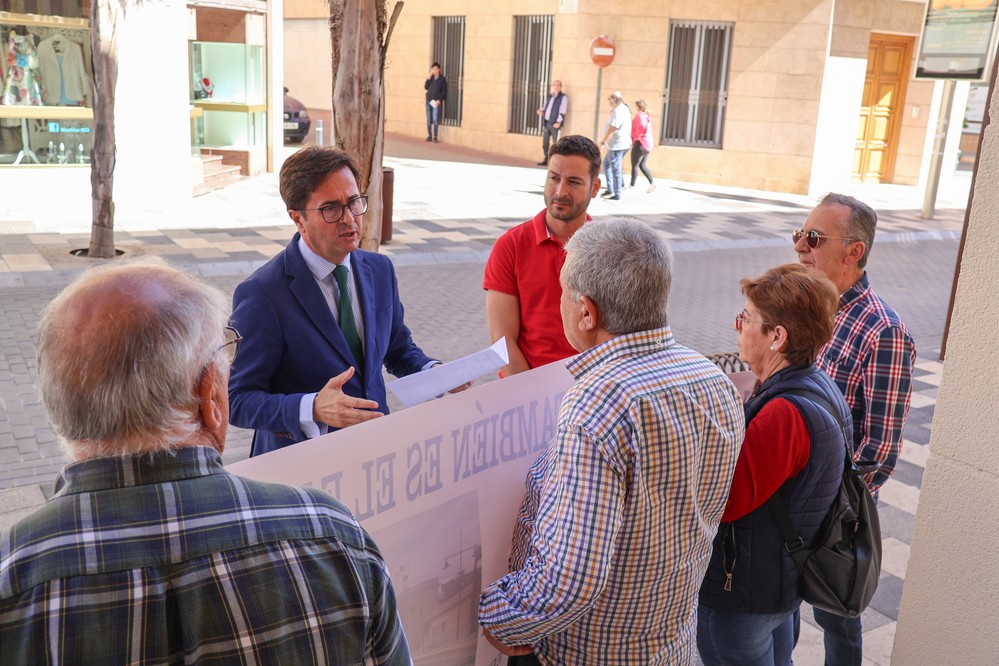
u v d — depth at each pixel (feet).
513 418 7.18
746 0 56.59
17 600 3.18
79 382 3.38
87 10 36.65
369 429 6.10
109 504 3.39
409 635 6.73
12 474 14.40
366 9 12.68
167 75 38.88
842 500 7.27
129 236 32.71
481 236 36.91
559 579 5.60
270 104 49.96
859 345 8.70
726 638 7.52
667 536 6.00
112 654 3.20
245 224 36.27
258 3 47.60
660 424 5.74
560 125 60.90
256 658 3.42
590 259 6.03
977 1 29.91
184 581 3.35
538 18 64.69
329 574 3.65
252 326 7.56
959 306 7.37
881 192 60.80
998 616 7.32
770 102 57.47
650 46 59.36
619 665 6.20
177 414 3.53
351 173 7.82
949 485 7.62
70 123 37.50
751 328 7.52
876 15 56.54
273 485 3.81
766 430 6.97
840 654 9.26
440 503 6.69
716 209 49.08
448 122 73.92
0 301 23.72
